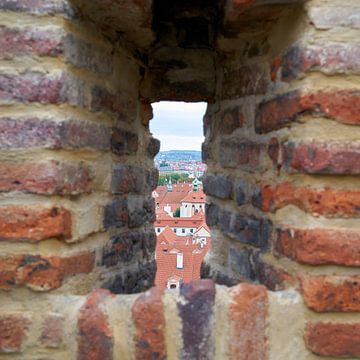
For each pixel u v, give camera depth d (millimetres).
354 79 1057
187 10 1513
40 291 1066
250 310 1064
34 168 1056
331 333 1067
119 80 1442
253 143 1370
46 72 1069
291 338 1079
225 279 1548
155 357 1044
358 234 1056
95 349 1052
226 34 1364
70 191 1116
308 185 1071
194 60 1720
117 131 1433
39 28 1068
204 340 1052
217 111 1681
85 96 1199
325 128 1060
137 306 1051
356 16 1056
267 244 1261
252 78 1385
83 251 1194
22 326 1062
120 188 1448
